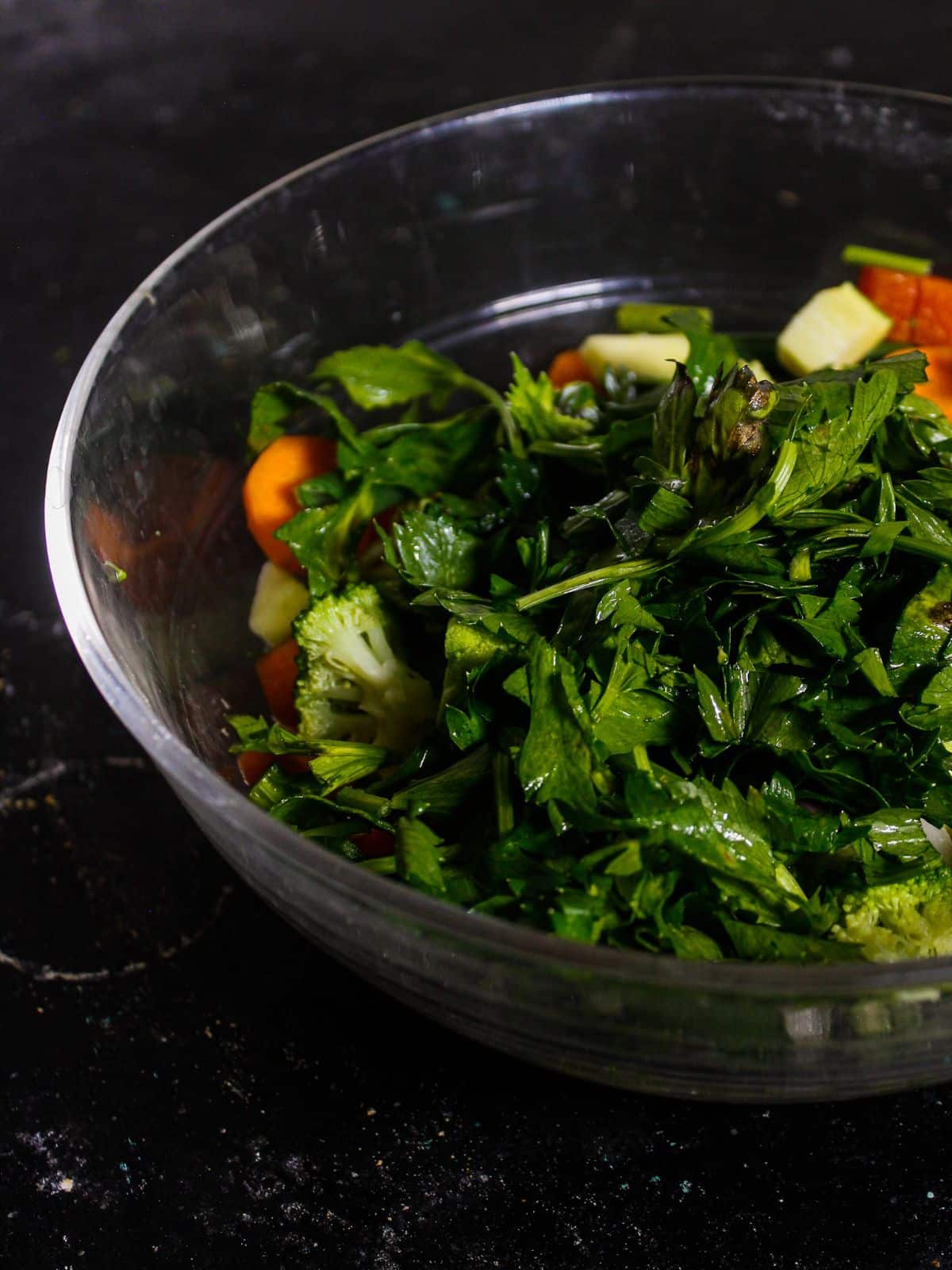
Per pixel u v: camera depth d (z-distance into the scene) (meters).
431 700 0.25
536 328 0.34
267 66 0.53
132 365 0.26
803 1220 0.22
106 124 0.51
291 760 0.25
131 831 0.29
